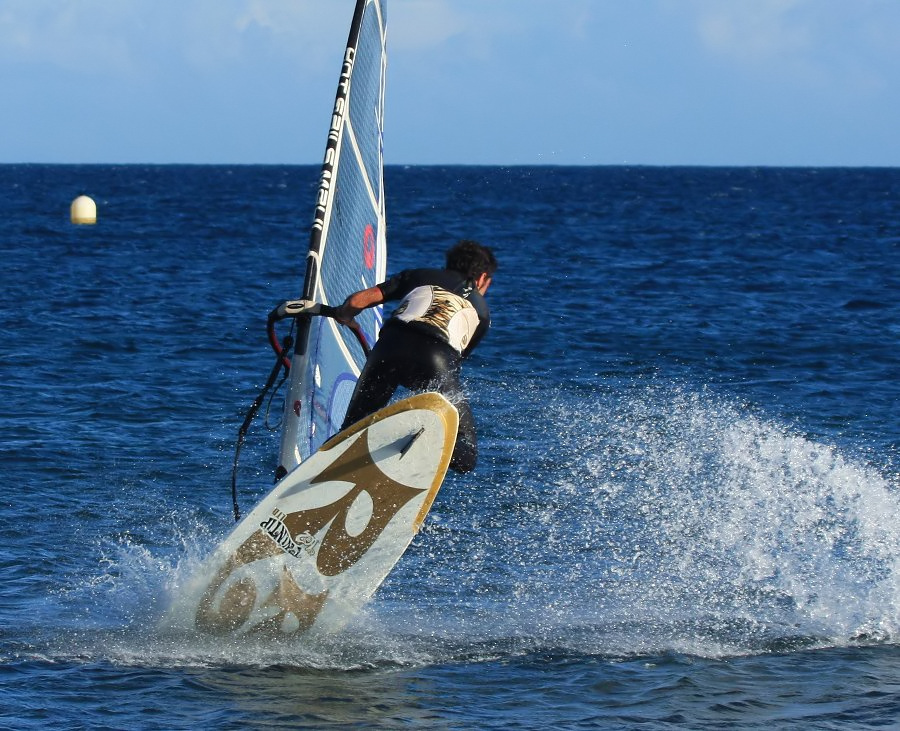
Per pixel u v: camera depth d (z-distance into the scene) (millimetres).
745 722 20766
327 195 27281
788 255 134375
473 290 24547
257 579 24516
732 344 66125
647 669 23531
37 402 47906
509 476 37906
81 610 26344
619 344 65562
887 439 43656
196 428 44344
